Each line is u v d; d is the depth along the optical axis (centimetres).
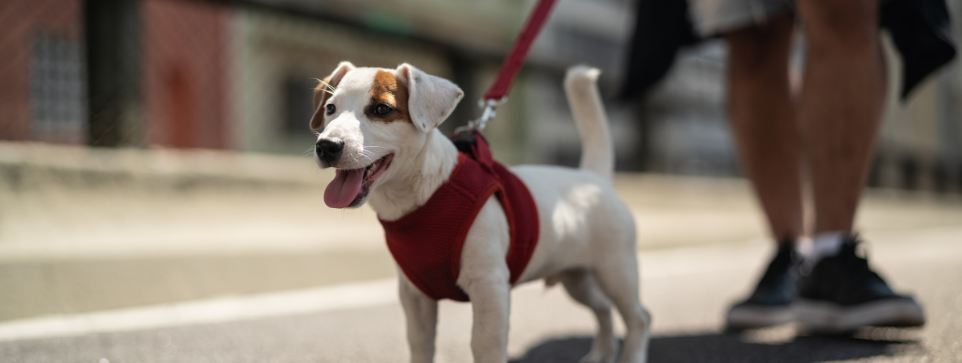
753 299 265
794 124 285
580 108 236
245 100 834
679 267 504
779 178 284
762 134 285
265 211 429
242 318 289
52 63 578
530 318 298
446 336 256
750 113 287
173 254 323
